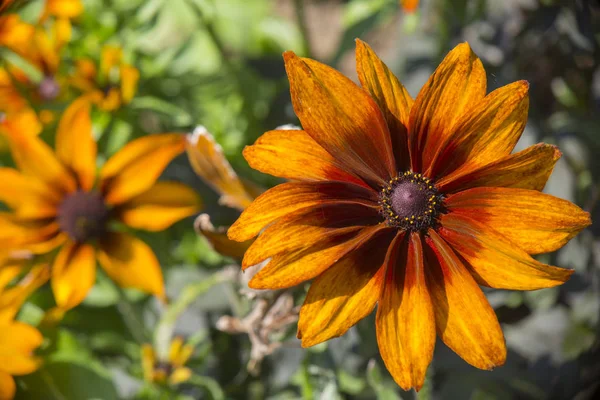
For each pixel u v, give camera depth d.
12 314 0.47
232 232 0.33
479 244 0.34
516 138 0.34
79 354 0.52
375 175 0.35
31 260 0.48
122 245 0.48
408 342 0.33
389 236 0.35
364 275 0.34
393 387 0.48
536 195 0.33
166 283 0.53
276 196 0.34
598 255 0.52
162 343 0.47
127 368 0.52
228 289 0.46
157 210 0.48
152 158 0.47
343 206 0.35
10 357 0.47
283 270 0.33
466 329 0.33
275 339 0.42
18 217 0.47
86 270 0.47
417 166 0.35
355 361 0.47
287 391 0.51
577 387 0.50
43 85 0.52
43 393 0.50
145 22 0.58
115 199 0.48
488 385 0.49
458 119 0.34
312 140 0.35
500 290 0.50
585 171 0.53
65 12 0.51
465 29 0.53
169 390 0.48
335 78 0.34
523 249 0.34
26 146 0.47
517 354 0.50
